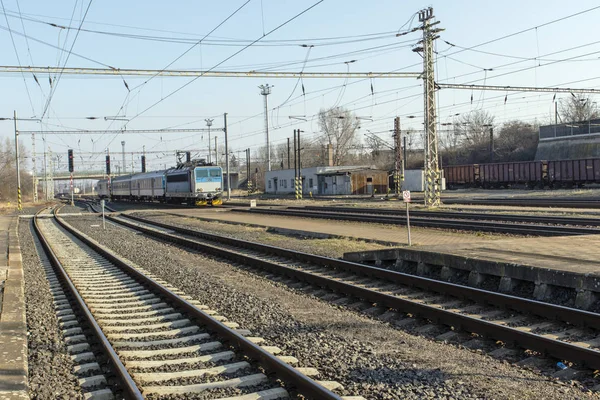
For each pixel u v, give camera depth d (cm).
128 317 948
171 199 5772
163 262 1623
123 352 714
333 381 586
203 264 1558
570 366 615
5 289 1223
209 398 560
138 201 7075
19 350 734
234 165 11312
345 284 1048
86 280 1368
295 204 4916
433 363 648
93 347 767
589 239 1348
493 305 884
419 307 850
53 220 4156
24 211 5738
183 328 841
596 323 714
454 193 6259
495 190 6450
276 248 1625
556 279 885
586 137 6744
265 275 1314
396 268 1289
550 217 2252
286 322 862
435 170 3416
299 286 1168
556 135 7212
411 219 2439
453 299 962
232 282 1244
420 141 10350
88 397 573
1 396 557
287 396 558
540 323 779
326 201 5388
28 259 1855
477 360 656
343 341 750
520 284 993
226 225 2912
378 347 720
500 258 1047
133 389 543
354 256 1441
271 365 616
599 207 3009
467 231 1986
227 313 939
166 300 1061
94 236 2627
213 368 645
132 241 2320
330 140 8644
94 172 11750
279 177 8981
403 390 564
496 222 2155
